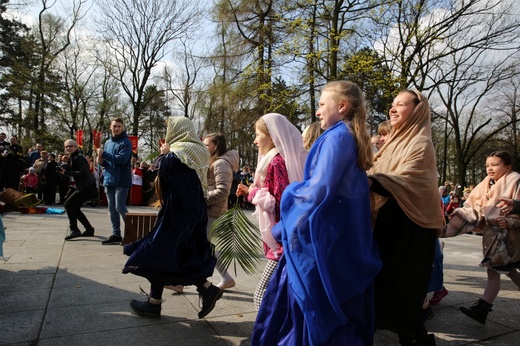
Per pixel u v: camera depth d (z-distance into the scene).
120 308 3.09
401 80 13.38
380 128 3.41
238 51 18.88
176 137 2.96
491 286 3.03
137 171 13.58
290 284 1.83
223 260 2.74
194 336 2.63
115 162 5.48
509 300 3.70
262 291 2.53
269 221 2.41
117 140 5.61
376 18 13.79
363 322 1.87
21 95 24.66
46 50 25.22
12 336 2.53
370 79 13.64
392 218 2.18
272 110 15.55
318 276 1.76
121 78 25.30
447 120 24.97
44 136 25.17
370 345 1.90
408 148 2.19
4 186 11.47
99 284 3.71
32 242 5.68
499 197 2.96
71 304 3.15
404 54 13.97
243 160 24.42
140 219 5.59
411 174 2.08
